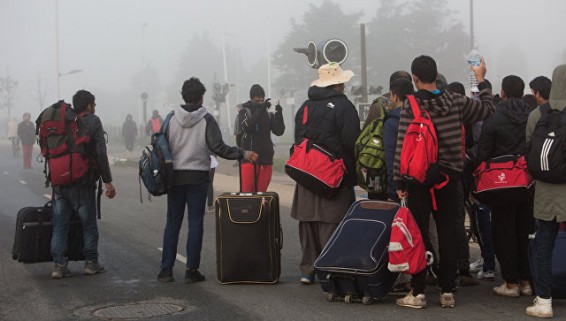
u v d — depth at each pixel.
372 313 6.30
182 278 7.96
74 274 8.28
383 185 7.02
